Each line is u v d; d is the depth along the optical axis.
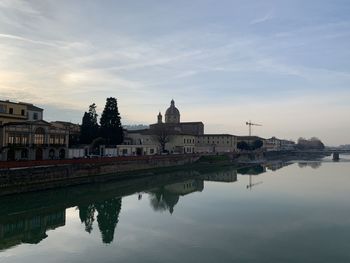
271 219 44.03
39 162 67.00
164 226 40.91
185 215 46.62
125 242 34.84
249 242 34.59
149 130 152.12
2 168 59.19
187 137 162.00
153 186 78.94
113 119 116.00
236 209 50.47
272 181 87.44
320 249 32.53
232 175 106.88
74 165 74.25
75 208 52.25
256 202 56.16
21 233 38.72
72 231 39.28
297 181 86.94
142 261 29.61
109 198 61.38
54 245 34.22
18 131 78.44
